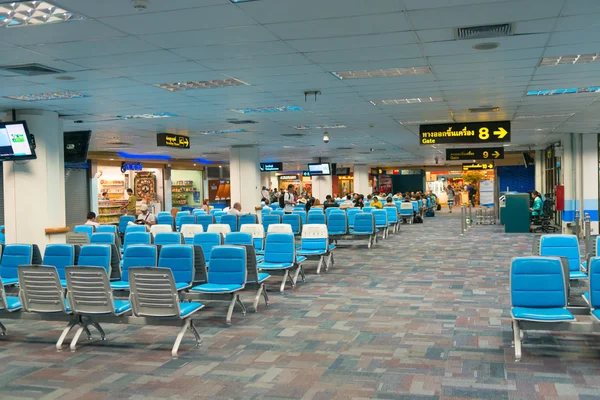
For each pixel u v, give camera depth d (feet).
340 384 16.01
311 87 31.22
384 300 27.58
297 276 34.71
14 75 26.18
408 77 28.94
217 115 41.96
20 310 21.18
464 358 18.08
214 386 16.06
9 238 34.96
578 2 17.30
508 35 21.06
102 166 82.07
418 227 74.49
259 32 20.15
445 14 18.37
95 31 19.53
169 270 18.97
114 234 36.91
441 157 102.22
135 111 38.70
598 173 58.75
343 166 140.05
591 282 17.90
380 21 19.06
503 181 104.99
